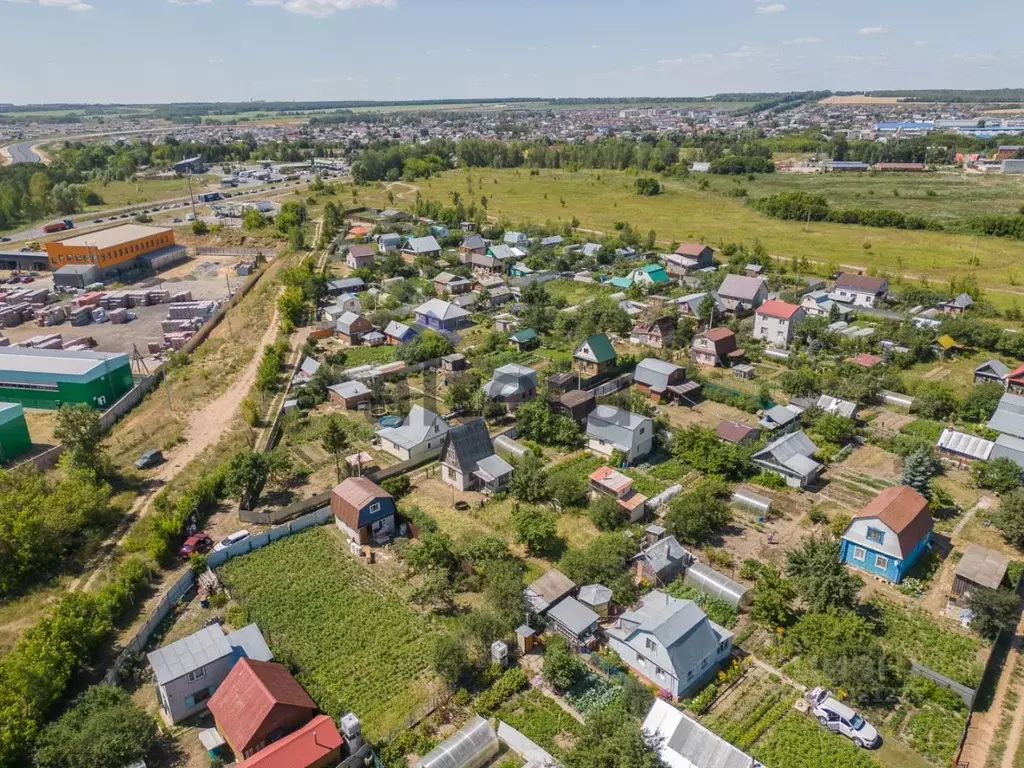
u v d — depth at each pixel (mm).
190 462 67812
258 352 96812
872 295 111312
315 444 71250
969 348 94438
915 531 50375
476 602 48219
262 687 36875
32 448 71000
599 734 35438
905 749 36719
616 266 135625
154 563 51125
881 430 71562
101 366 80875
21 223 189250
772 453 63562
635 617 42156
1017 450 63281
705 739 34875
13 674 37594
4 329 111938
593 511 55906
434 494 62125
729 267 133250
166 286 137250
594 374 84438
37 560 51312
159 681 37625
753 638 44594
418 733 37219
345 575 51312
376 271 132625
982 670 41344
